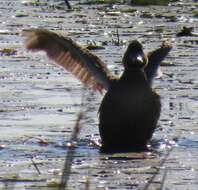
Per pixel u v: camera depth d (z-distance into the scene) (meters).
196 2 39.50
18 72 22.83
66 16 34.94
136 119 15.76
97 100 18.92
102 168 13.90
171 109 18.36
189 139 16.06
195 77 21.98
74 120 17.31
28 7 38.59
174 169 13.86
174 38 28.95
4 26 31.91
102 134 16.00
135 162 14.40
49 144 15.48
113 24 32.50
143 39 28.55
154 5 38.22
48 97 19.44
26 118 17.44
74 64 15.71
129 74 15.89
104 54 25.66
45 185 12.65
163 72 22.61
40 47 15.05
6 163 14.15
